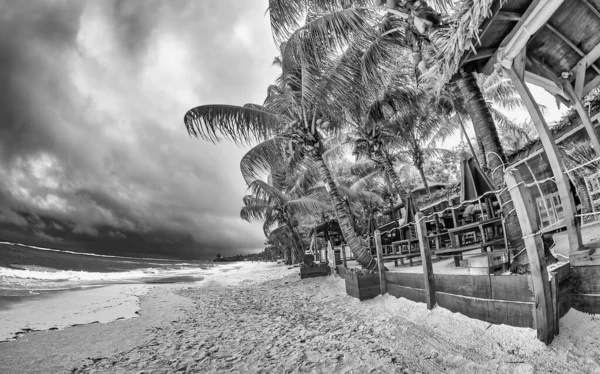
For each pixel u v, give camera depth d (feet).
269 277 58.08
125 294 41.55
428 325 13.67
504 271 13.92
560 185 11.31
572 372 7.77
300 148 31.40
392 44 27.17
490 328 11.32
